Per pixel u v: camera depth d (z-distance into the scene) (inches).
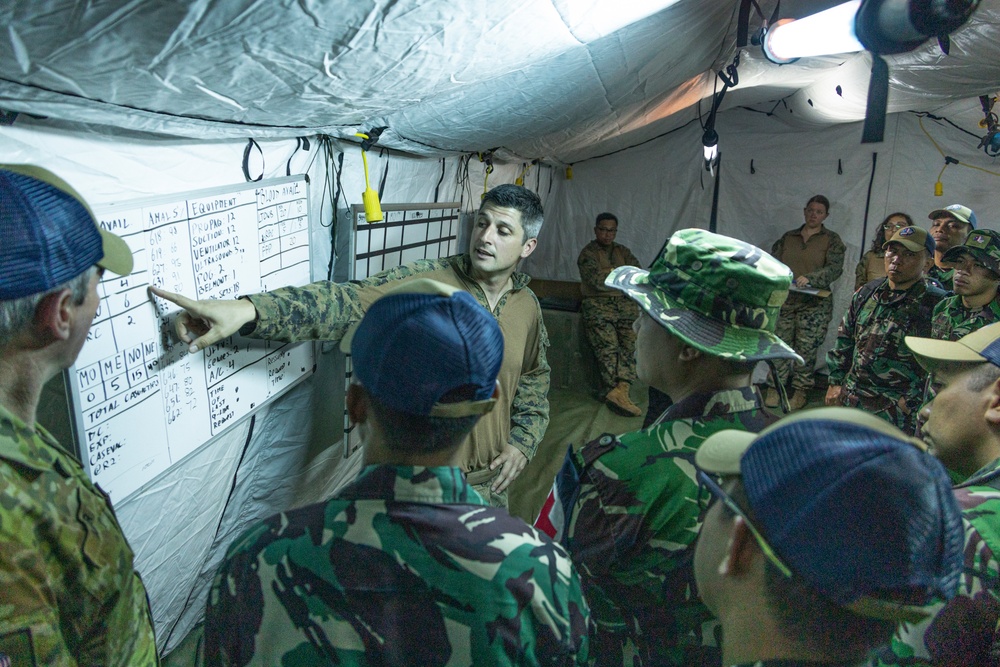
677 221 186.9
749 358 32.8
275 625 24.2
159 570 55.6
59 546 25.7
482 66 50.7
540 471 113.3
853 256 175.6
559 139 119.3
